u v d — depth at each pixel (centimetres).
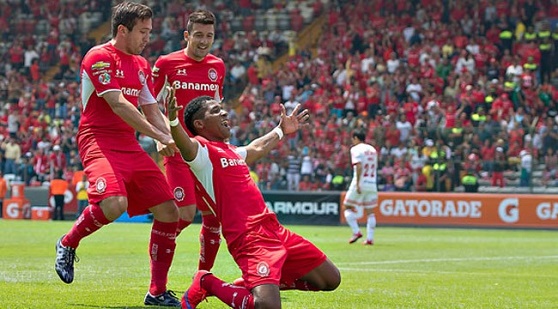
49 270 1460
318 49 4753
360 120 3750
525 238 2845
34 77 5025
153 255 1038
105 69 1003
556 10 4512
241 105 4500
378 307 1072
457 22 4584
